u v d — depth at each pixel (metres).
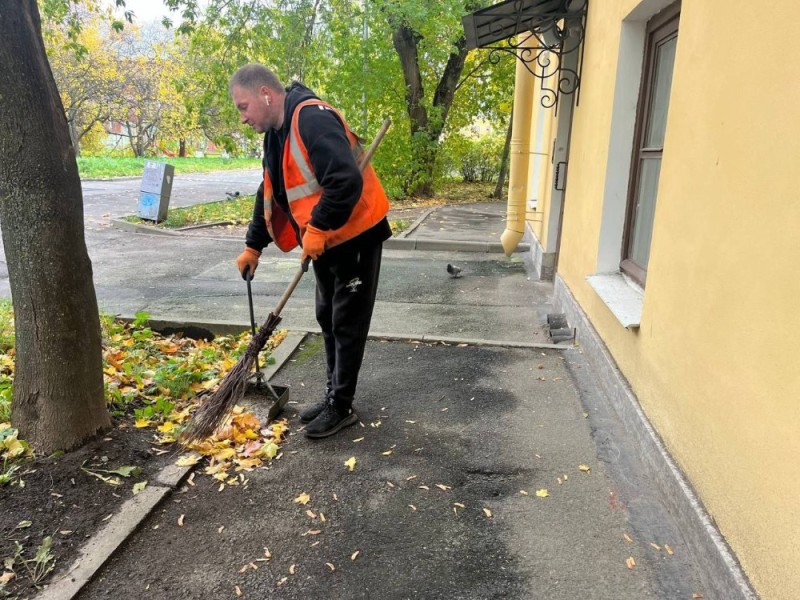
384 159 15.76
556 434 3.38
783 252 1.85
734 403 2.13
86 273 2.95
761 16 2.05
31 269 2.77
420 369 4.31
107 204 14.48
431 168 16.75
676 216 2.79
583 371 4.21
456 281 7.30
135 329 5.06
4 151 2.66
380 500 2.78
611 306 3.52
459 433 3.39
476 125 22.53
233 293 6.55
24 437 2.95
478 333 5.22
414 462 3.10
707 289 2.40
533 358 4.51
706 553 2.23
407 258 8.79
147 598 2.18
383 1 12.27
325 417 3.35
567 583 2.27
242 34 10.85
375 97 14.50
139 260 8.30
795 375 1.75
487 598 2.20
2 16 2.48
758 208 2.02
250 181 23.98
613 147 4.11
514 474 2.99
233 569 2.33
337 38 13.16
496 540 2.51
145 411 3.39
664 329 2.87
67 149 2.80
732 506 2.12
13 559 2.29
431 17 12.56
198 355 4.52
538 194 9.02
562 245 5.77
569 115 6.88
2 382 3.68
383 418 3.57
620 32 3.94
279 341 4.83
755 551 1.95
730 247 2.22
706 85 2.53
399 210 14.31
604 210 4.20
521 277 7.56
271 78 2.89
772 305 1.90
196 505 2.72
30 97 2.61
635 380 3.31
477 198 17.52
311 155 2.76
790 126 1.84
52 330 2.83
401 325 5.46
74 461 2.88
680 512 2.51
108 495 2.71
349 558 2.40
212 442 3.19
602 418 3.53
